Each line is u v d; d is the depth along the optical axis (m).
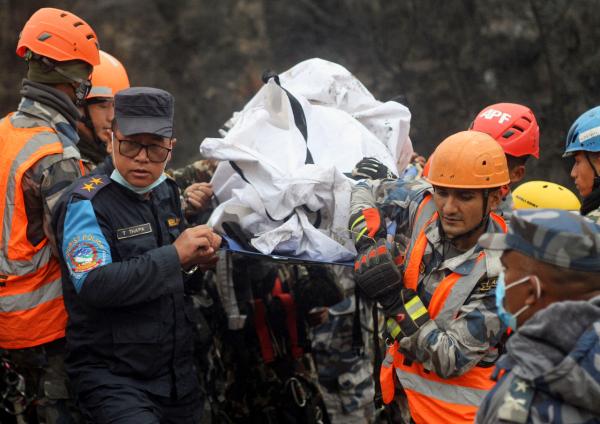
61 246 4.18
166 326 4.27
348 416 6.31
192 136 13.37
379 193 4.44
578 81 9.89
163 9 13.19
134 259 4.10
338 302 5.70
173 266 4.11
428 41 11.43
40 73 4.54
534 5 10.11
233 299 5.44
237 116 5.43
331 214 4.66
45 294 4.50
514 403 2.46
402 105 5.41
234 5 13.35
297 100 4.94
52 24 4.52
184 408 4.43
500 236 2.73
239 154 4.72
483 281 3.77
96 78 5.24
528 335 2.48
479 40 10.75
